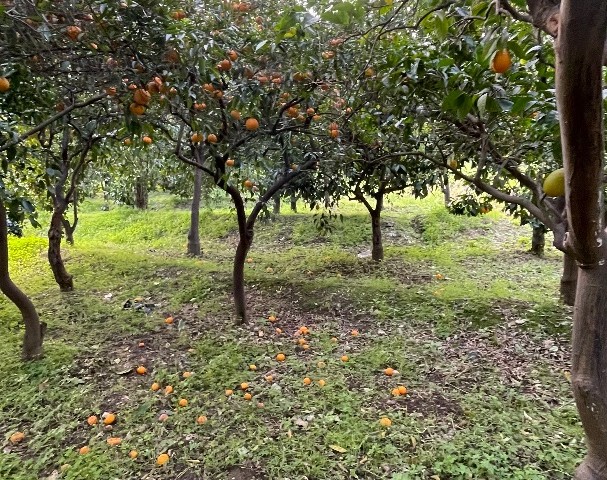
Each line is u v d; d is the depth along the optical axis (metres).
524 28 1.82
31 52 2.37
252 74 2.95
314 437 2.56
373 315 4.46
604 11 0.94
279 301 4.92
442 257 7.08
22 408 2.95
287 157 4.15
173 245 9.09
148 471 2.34
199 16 2.94
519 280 5.80
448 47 2.23
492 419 2.71
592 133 1.09
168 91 2.53
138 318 4.38
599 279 1.45
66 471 2.35
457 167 3.26
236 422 2.72
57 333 4.10
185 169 6.55
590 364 1.52
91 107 4.00
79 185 7.73
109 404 2.97
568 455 2.36
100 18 2.16
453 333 4.04
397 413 2.78
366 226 9.23
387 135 4.20
